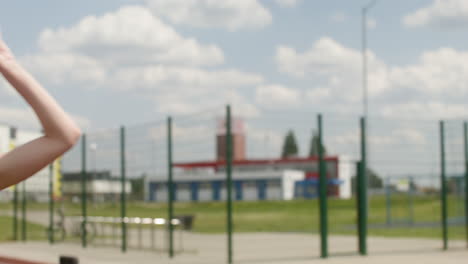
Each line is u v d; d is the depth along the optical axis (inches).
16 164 46.3
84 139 761.0
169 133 625.0
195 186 3058.6
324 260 568.1
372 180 1232.8
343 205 1927.9
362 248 612.1
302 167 3164.4
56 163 834.8
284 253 657.0
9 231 1040.2
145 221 697.6
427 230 1061.8
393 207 1611.7
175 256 639.1
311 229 1184.8
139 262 582.6
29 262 601.3
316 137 598.5
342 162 612.4
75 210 800.9
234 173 3117.6
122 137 680.4
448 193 1248.8
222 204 2385.6
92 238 789.9
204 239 909.2
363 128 613.9
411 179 1215.6
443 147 672.4
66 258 99.2
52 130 47.3
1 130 1726.1
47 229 860.6
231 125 580.1
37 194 926.4
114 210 730.2
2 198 1338.6
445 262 538.9
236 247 754.2
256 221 1547.7
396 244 758.5
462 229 1067.9
